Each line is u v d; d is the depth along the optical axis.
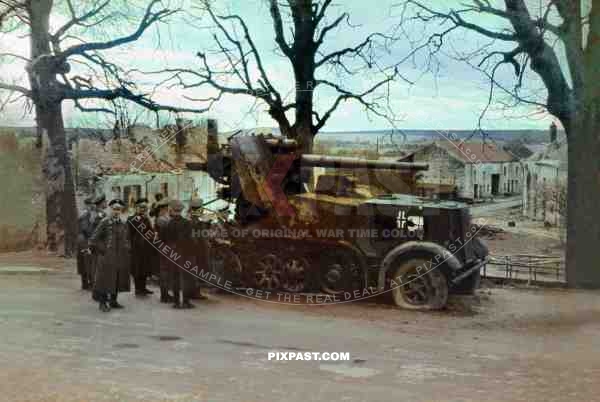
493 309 11.86
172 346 8.46
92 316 10.55
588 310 11.79
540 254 16.42
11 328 9.48
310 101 15.45
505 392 6.53
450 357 8.27
